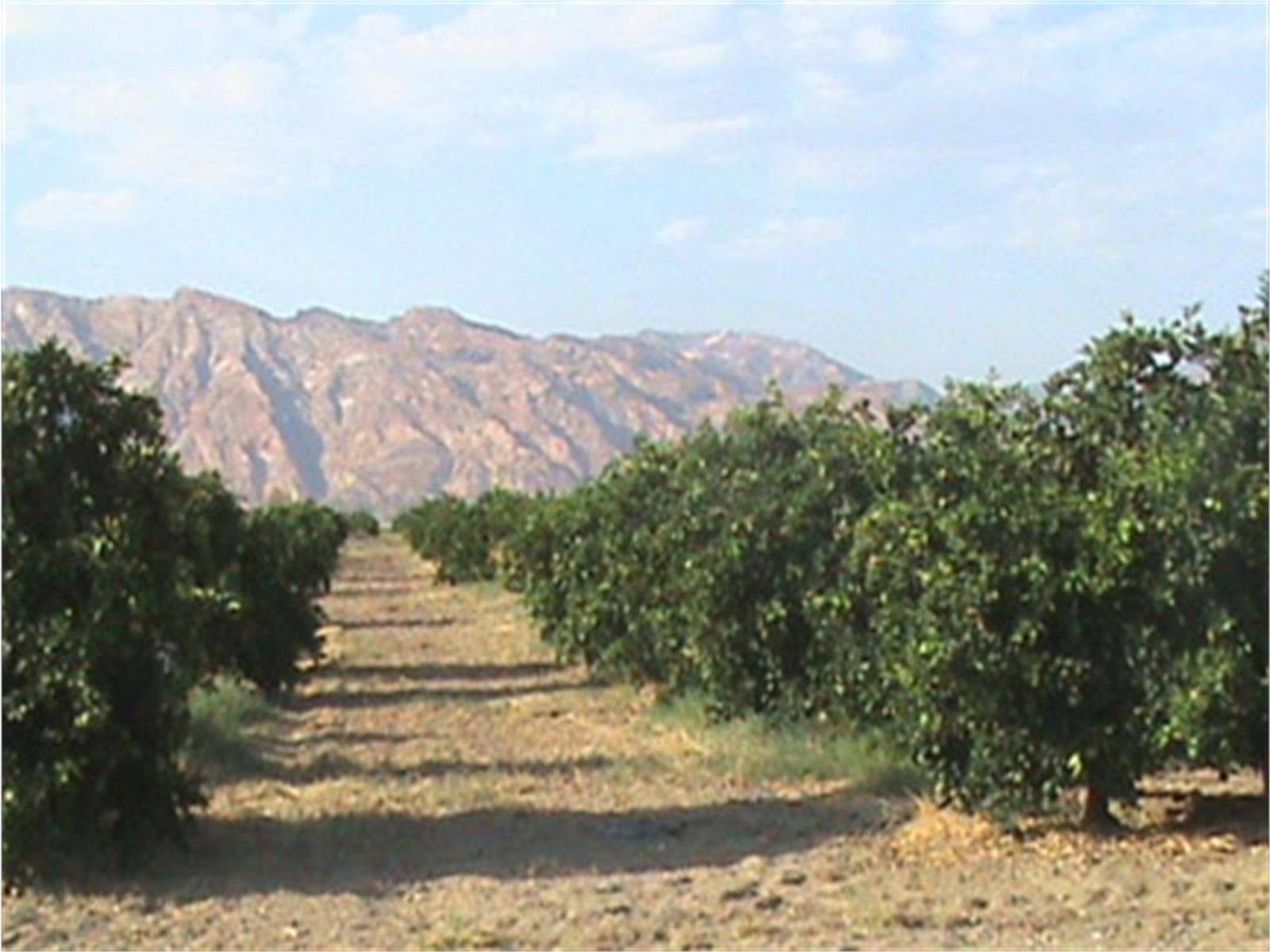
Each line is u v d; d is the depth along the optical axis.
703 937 9.03
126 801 10.65
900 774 13.80
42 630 9.98
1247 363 11.64
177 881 10.52
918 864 10.84
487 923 9.38
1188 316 11.81
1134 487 10.84
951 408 12.03
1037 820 11.71
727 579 15.70
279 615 21.48
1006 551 10.92
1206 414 11.16
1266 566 10.61
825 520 15.40
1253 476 10.58
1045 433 11.86
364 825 12.46
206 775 14.35
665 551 17.97
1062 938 8.86
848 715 14.62
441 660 28.44
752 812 12.98
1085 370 11.98
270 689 21.48
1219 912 9.29
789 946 8.80
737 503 15.91
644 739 17.66
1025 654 10.84
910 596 11.57
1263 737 10.66
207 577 15.90
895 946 8.77
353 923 9.48
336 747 17.56
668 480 19.09
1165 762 11.35
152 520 10.80
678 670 18.50
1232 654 10.50
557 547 24.98
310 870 10.90
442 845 11.80
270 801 13.72
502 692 23.23
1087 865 10.58
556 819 12.85
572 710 20.70
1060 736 10.98
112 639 10.12
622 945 8.92
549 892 10.25
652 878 10.62
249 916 9.67
